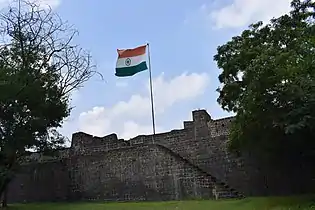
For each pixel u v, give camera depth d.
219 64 22.77
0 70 21.53
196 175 24.80
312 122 17.91
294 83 18.33
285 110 18.66
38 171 30.25
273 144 20.80
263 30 22.12
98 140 29.03
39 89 22.67
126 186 27.20
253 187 24.64
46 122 23.42
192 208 20.27
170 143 28.09
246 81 19.91
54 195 29.44
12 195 30.48
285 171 23.86
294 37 21.03
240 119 20.52
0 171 22.05
